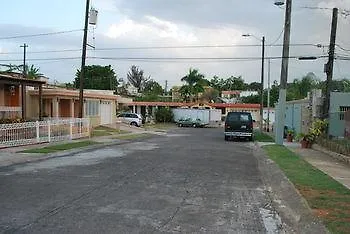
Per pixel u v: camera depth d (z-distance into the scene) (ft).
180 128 188.85
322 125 81.05
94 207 28.53
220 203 30.99
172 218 26.14
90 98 135.33
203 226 24.63
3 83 91.61
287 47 85.61
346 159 57.36
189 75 257.14
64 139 86.07
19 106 101.96
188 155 64.80
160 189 35.60
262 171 50.16
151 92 320.50
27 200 30.40
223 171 47.98
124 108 241.55
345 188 35.81
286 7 84.99
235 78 409.28
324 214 26.66
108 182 38.58
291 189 35.99
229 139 112.27
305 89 234.99
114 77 305.12
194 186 37.47
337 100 87.40
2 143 67.41
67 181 38.86
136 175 43.11
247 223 25.79
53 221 24.81
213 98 295.48
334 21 79.71
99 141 88.99
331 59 81.20
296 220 26.66
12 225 23.82
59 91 117.50
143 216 26.45
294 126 112.68
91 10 96.63
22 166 49.57
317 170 47.85
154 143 90.84
